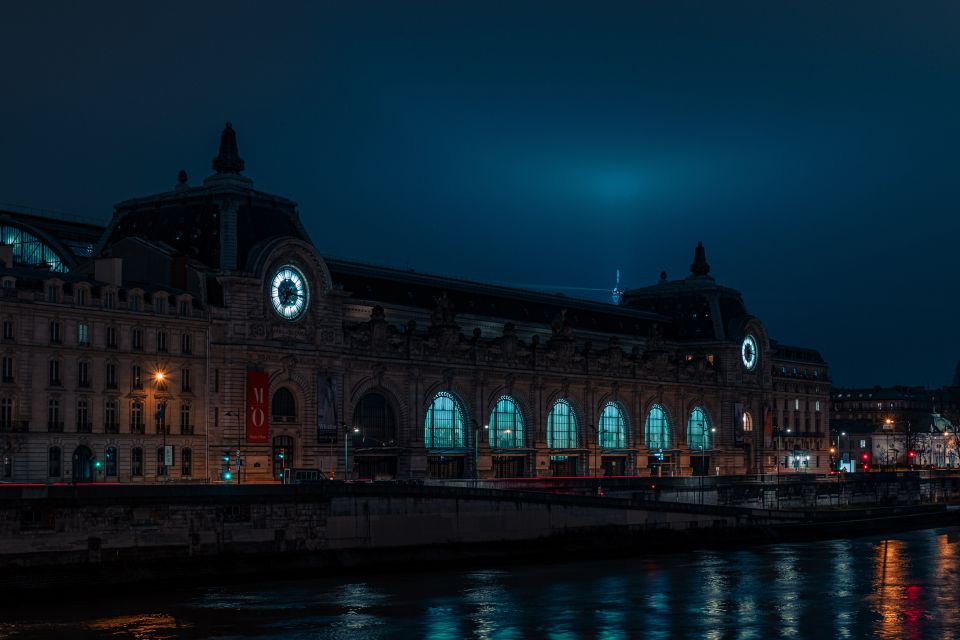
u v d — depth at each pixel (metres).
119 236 164.50
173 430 141.62
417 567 125.94
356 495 123.25
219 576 112.38
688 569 128.75
